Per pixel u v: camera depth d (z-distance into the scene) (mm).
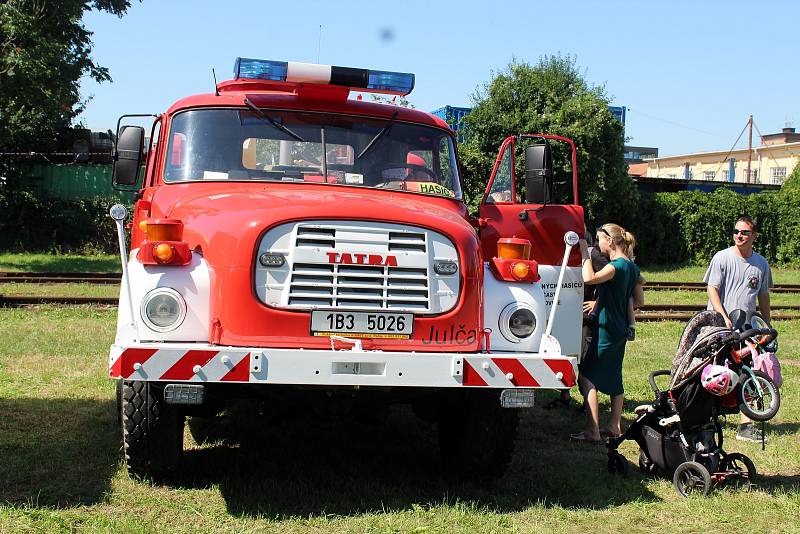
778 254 32156
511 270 5199
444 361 4754
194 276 4742
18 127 26281
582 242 6781
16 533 4273
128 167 6281
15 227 26312
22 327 10969
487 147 26312
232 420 7094
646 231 29859
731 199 31062
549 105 26219
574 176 6863
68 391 7574
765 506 5238
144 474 5188
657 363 10281
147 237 4902
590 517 4992
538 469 5941
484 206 6664
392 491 5316
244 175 5906
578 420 7559
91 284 16750
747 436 6992
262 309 4707
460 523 4758
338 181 6023
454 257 5004
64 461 5539
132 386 4891
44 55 23172
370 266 4855
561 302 6707
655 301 17688
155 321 4645
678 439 5645
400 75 6348
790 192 32562
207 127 6039
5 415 6684
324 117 6219
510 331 5094
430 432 6957
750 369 5492
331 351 4617
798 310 17469
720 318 5715
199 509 4816
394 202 5391
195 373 4484
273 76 6117
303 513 4836
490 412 5301
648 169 69312
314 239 4824
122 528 4395
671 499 5398
